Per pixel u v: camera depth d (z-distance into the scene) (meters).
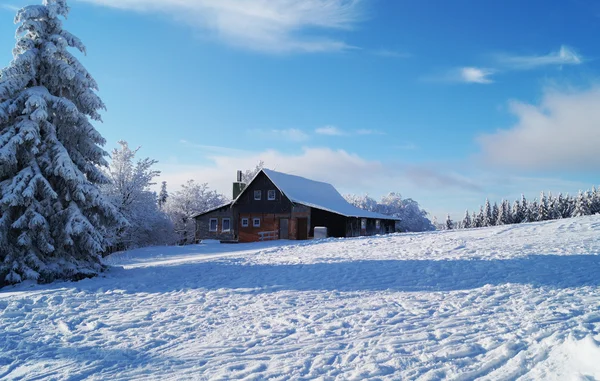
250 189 41.69
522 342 6.05
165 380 5.59
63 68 15.01
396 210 67.56
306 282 12.40
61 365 6.34
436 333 6.92
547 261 12.85
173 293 11.75
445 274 12.24
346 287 11.45
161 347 7.13
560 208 92.25
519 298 9.14
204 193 58.19
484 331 6.84
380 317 8.26
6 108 14.30
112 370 6.07
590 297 8.77
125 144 39.88
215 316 9.12
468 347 6.01
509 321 7.34
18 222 13.73
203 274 14.64
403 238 21.19
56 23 15.69
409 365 5.50
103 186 38.00
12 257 13.89
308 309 9.28
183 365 6.16
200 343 7.27
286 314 8.95
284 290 11.47
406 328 7.38
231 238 41.75
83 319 9.20
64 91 16.16
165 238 46.53
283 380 5.31
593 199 86.38
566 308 7.96
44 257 14.45
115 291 12.09
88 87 16.05
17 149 14.29
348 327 7.72
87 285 12.98
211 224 42.69
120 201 38.06
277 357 6.26
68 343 7.46
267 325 8.19
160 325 8.59
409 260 14.73
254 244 32.50
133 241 41.03
